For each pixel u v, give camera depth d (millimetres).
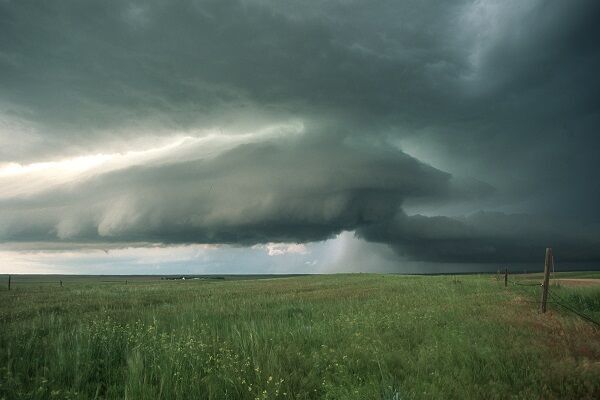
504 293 23766
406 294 25891
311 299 25594
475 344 9422
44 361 8289
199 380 7094
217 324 13906
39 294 34406
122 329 10953
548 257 15891
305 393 6633
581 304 18500
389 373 7500
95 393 7000
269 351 8836
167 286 53656
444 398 6371
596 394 6781
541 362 8203
